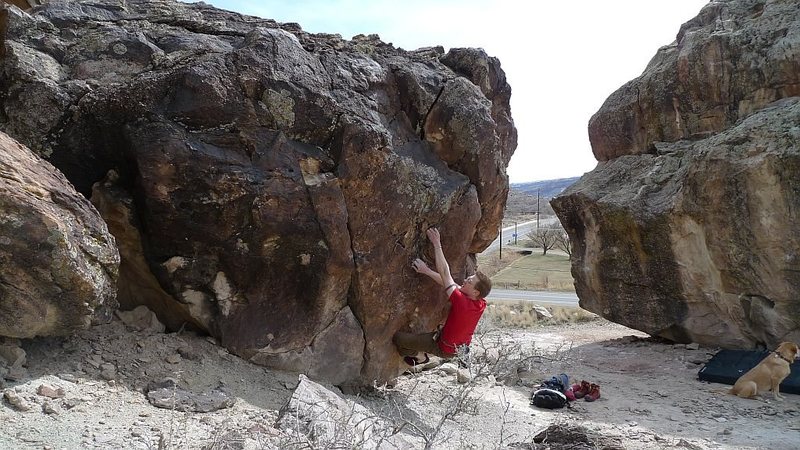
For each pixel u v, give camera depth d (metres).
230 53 5.00
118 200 4.85
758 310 9.71
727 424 6.89
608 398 7.97
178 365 4.77
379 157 5.46
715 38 10.92
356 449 3.45
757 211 9.38
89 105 4.71
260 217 4.97
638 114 12.16
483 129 6.24
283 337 5.33
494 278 33.81
